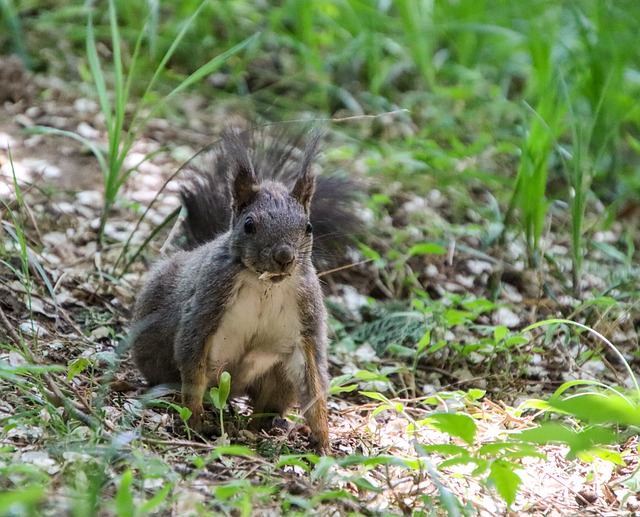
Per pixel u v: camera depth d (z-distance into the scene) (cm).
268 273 816
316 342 870
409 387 1006
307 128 1166
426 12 1736
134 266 1152
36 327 998
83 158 1334
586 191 1242
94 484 626
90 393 866
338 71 1645
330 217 1028
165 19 1666
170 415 880
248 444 855
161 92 1528
